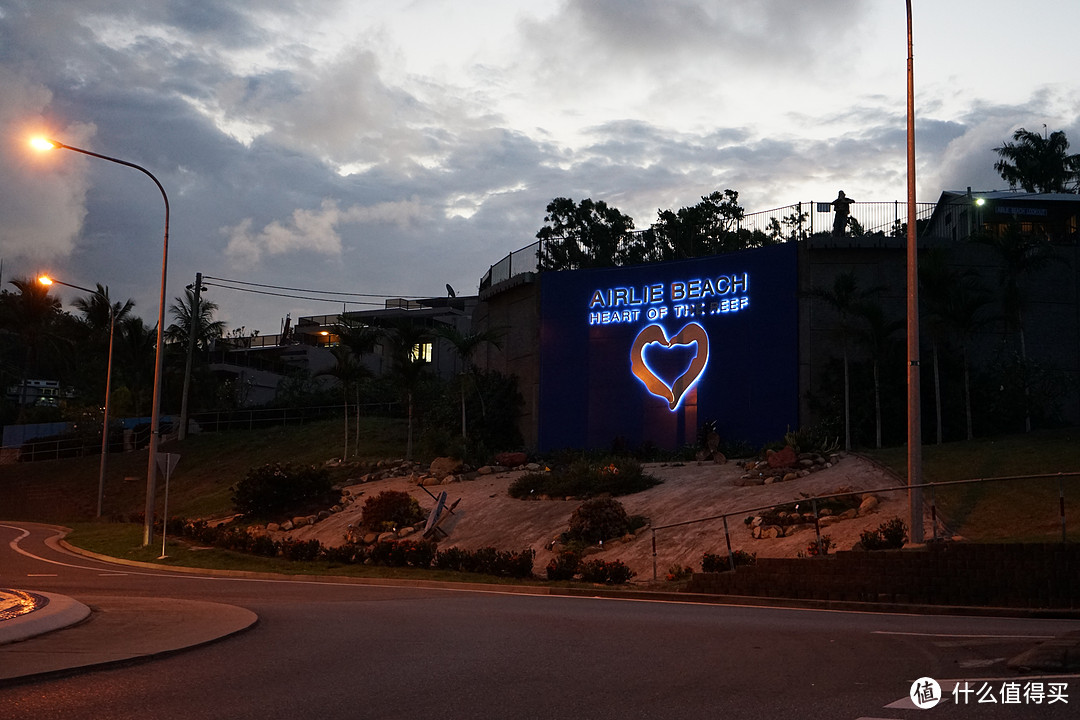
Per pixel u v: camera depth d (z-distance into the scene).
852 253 37.81
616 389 41.81
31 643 9.59
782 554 23.22
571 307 43.56
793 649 9.70
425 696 7.29
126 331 76.12
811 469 30.33
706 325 39.88
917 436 19.59
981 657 9.04
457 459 40.47
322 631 11.28
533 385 44.19
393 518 33.25
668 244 50.88
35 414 74.12
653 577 23.31
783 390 37.38
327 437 50.88
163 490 49.72
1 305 83.44
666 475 33.59
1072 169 66.44
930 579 17.38
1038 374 34.56
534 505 32.72
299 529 35.84
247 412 61.88
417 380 43.72
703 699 7.14
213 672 8.27
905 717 6.49
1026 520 21.19
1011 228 36.12
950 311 33.62
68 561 30.47
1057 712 6.61
